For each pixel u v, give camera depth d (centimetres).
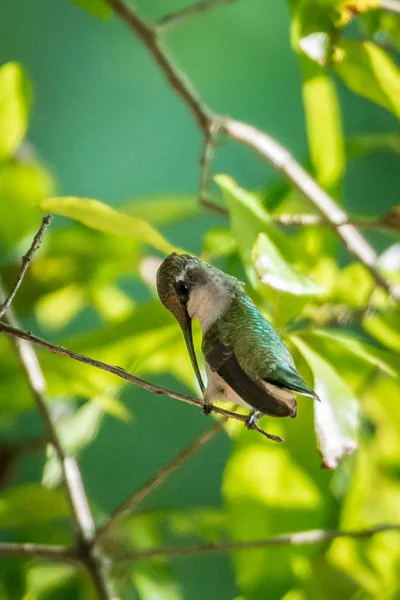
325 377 518
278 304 536
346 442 503
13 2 1345
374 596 742
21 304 811
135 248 823
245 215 581
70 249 815
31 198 777
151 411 1211
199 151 1395
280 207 834
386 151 1319
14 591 721
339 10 616
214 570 1109
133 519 748
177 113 1409
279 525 681
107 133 1382
